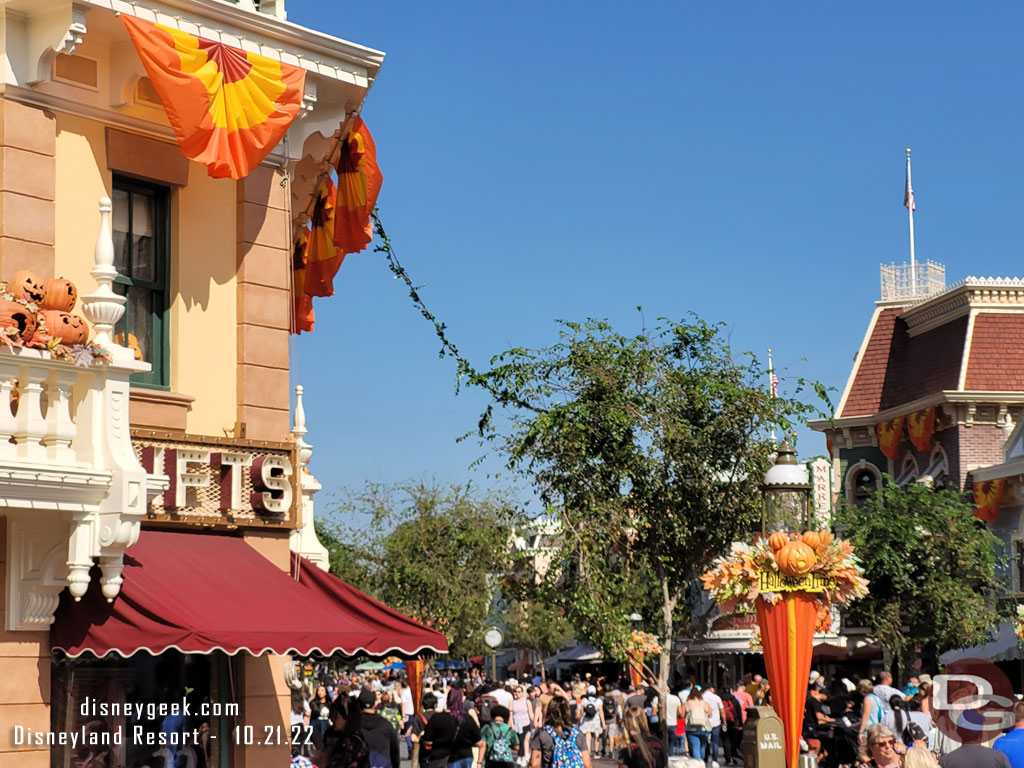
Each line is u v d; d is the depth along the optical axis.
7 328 10.99
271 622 12.12
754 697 26.28
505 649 82.75
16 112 12.73
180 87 12.87
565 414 22.28
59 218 13.05
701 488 22.62
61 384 11.35
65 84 13.09
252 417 14.36
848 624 47.44
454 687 33.28
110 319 11.76
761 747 16.14
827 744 24.02
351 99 15.30
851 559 15.69
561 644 78.00
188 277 14.12
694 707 29.59
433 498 49.34
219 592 12.45
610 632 22.45
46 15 12.76
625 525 22.58
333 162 16.20
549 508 22.08
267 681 14.17
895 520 40.88
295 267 16.58
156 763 13.29
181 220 14.12
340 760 15.19
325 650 12.34
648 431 22.52
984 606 40.66
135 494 11.42
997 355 48.28
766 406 22.55
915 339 52.22
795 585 15.67
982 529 42.75
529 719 30.84
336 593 13.90
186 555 13.01
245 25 13.90
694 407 22.61
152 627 11.50
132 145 13.69
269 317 14.67
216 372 14.24
